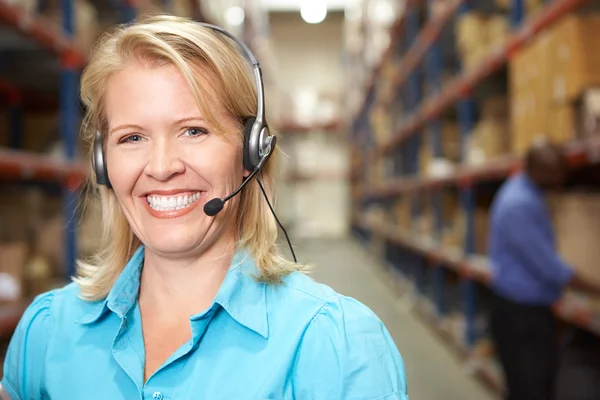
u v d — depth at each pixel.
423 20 5.59
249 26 8.73
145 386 0.74
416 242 5.29
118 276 0.89
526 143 2.54
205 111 0.73
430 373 3.44
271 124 0.92
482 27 3.57
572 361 2.56
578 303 2.21
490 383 3.18
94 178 0.97
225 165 0.76
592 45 2.07
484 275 3.20
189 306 0.80
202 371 0.73
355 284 6.62
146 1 3.70
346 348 0.72
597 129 2.04
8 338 2.43
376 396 0.70
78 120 2.88
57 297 0.89
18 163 2.15
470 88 3.63
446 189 4.53
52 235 2.84
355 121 11.65
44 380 0.83
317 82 14.02
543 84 2.34
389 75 6.70
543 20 2.37
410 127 5.58
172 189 0.75
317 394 0.71
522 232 2.20
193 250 0.78
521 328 2.28
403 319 4.89
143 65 0.73
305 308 0.75
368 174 9.97
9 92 4.18
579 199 2.36
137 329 0.80
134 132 0.75
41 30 2.40
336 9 13.09
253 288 0.77
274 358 0.72
